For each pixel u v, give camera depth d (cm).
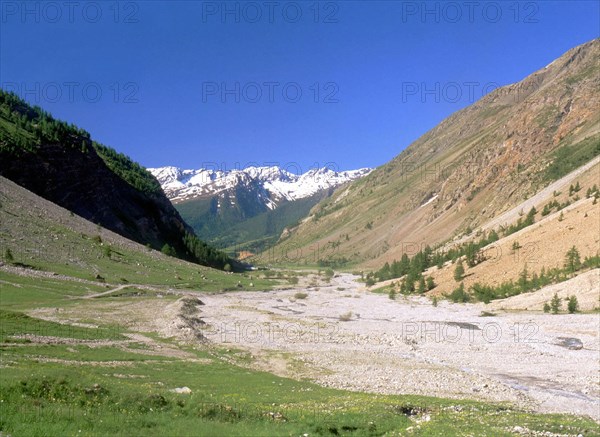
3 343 4300
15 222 13700
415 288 16712
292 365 5441
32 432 1833
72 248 13962
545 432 2823
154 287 13088
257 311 10750
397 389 4544
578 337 7819
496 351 6831
